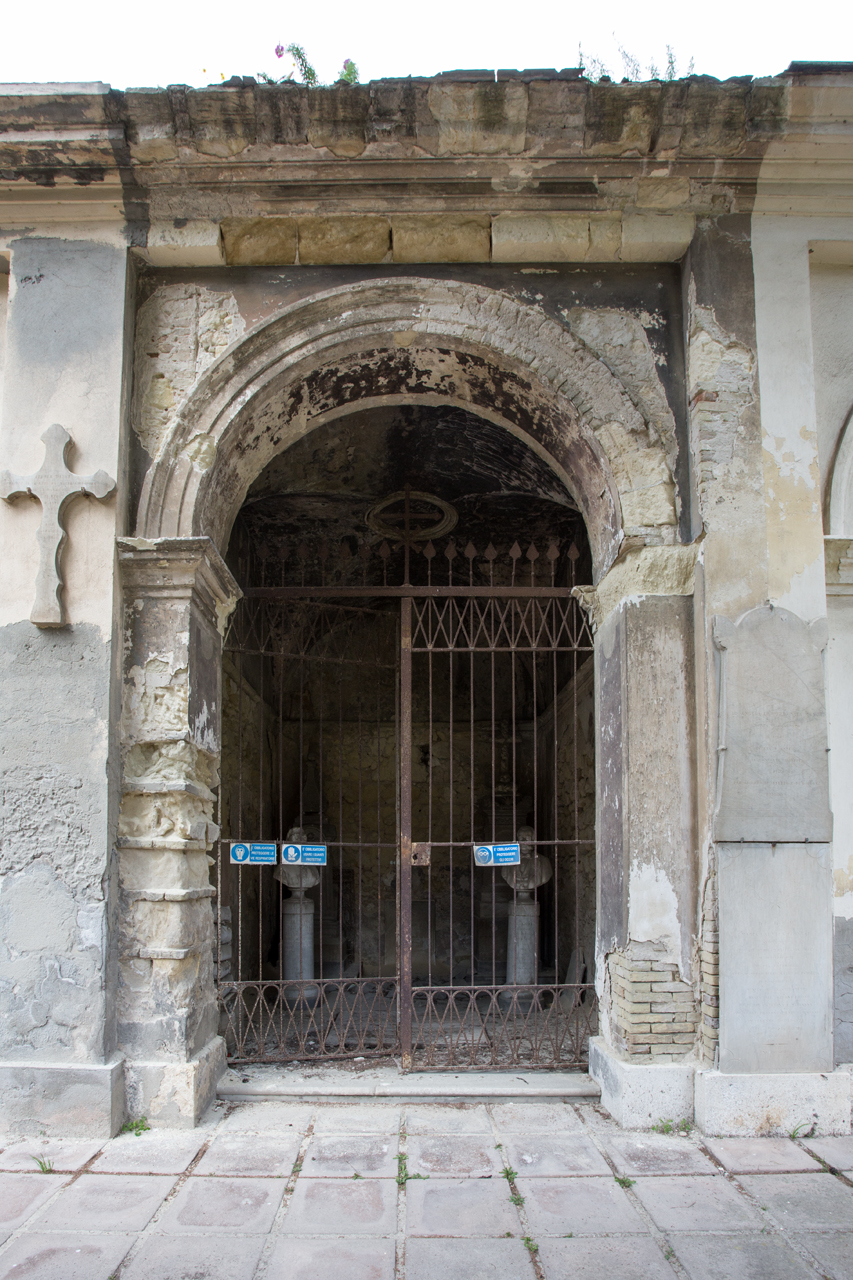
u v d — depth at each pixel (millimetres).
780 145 4262
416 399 5152
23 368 4320
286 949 6562
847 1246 2973
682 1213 3189
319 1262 2850
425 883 8805
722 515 4223
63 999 3902
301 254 4520
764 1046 3938
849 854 4340
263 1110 4223
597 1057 4457
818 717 4090
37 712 4066
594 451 4523
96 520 4195
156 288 4527
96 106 4098
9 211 4406
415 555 7703
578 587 4914
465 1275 2779
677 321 4543
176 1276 2758
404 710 5113
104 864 3961
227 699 6305
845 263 4680
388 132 4164
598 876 4691
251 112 4098
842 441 4570
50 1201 3238
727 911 3975
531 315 4500
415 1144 3803
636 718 4262
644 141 4219
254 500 6742
